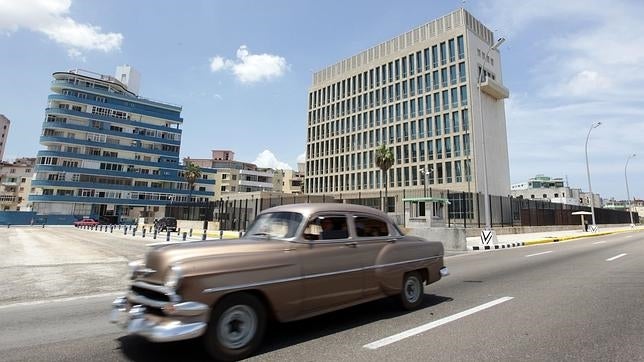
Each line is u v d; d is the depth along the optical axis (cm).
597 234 3800
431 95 5953
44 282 954
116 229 5172
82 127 7456
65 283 942
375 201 5197
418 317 567
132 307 415
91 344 464
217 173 10288
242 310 413
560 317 562
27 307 695
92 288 882
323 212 518
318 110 8031
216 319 391
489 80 5550
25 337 499
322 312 480
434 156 5759
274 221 520
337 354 412
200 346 443
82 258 1523
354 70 7338
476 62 5694
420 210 3086
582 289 784
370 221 581
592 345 439
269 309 440
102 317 614
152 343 461
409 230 2119
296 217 501
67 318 607
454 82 5681
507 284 854
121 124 7981
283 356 408
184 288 375
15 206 9188
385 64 6781
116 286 909
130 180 7962
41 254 1689
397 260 588
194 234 3638
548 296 716
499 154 5878
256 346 418
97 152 7675
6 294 805
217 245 428
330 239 509
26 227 6041
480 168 5306
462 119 5503
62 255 1644
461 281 904
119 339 485
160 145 8462
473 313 589
